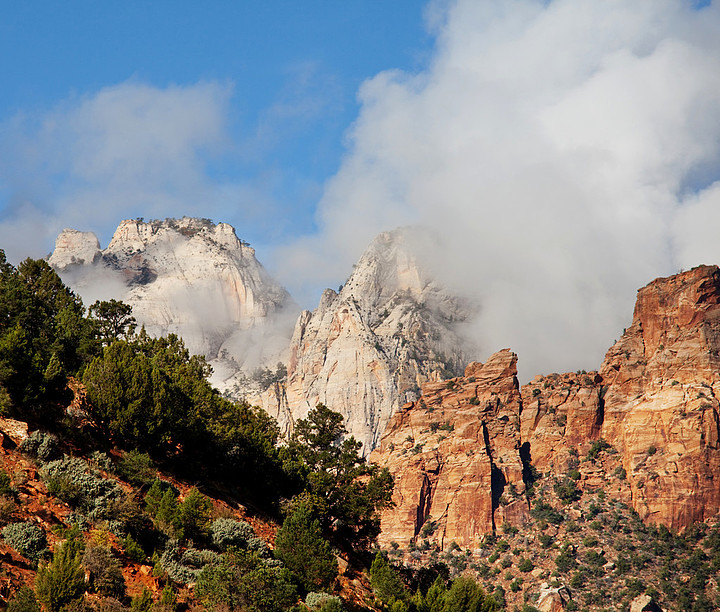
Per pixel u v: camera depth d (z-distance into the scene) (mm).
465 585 126938
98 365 116750
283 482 141750
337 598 100312
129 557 86375
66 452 100000
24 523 80188
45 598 73000
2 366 101812
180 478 117312
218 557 94500
